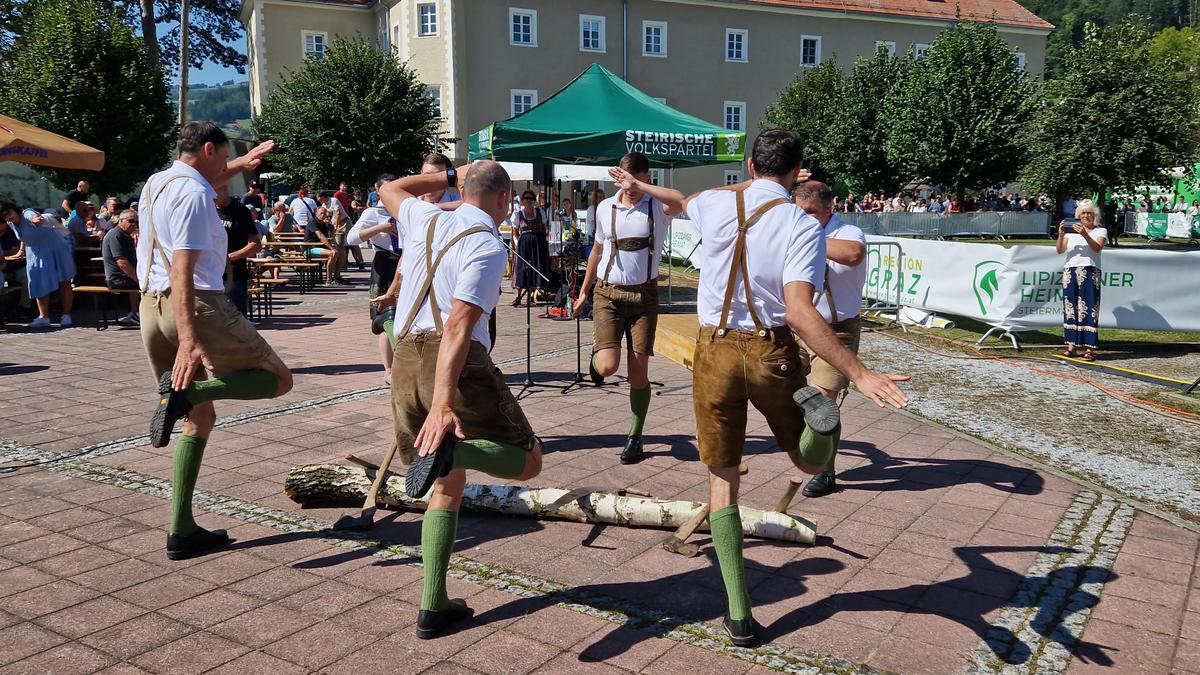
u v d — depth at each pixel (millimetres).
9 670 2877
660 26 37781
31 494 4598
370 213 7004
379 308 6461
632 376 5258
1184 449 5758
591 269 5352
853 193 36938
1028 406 6949
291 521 4254
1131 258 9578
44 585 3525
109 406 6594
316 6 37312
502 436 3174
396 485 4320
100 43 21312
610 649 3062
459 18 34094
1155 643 3150
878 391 2613
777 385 2992
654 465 5207
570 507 4230
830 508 4531
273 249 17234
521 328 10953
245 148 31781
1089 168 28703
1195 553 3971
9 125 11102
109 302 12875
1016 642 3143
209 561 3783
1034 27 44125
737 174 40344
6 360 8586
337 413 6391
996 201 36750
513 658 2992
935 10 42875
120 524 4188
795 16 40219
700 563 3816
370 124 27969
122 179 21875
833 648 3084
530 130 9992
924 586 3602
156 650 3023
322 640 3104
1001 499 4680
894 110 33344
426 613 3123
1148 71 28031
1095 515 4445
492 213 3219
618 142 10234
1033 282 9734
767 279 2949
